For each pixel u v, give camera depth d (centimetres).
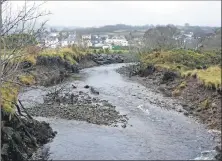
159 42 12275
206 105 4325
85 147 2836
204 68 6675
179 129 3472
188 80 5753
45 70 6788
